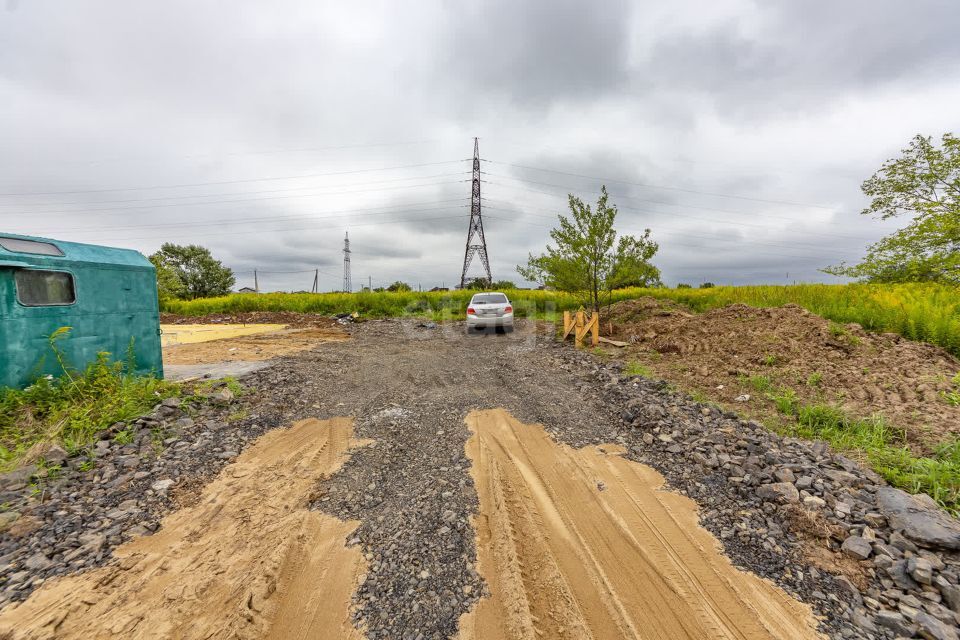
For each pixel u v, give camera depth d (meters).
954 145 11.80
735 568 2.60
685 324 9.64
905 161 12.97
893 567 2.47
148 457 3.95
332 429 4.97
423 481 3.76
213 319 18.97
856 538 2.70
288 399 5.93
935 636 2.00
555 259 11.99
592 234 11.33
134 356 6.02
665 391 5.83
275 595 2.42
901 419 4.31
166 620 2.19
